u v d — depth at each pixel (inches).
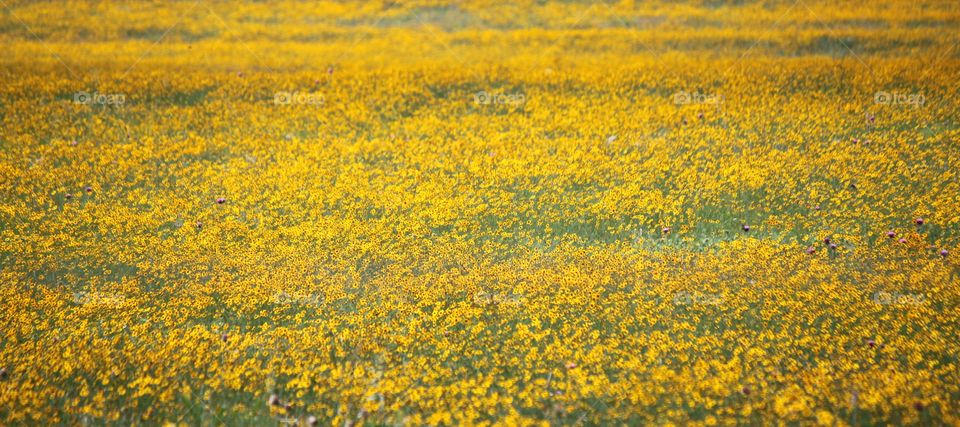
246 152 518.0
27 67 695.1
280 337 310.8
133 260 377.4
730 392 270.8
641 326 318.0
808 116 550.3
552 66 715.4
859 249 369.4
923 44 751.1
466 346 306.7
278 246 386.6
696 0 1002.7
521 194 450.3
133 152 506.6
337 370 285.1
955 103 556.1
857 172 456.4
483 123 568.4
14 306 332.2
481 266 366.0
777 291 335.3
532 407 270.4
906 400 264.1
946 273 343.3
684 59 735.1
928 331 305.9
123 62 735.1
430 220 418.3
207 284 353.1
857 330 309.1
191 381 285.1
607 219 415.5
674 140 522.3
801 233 394.6
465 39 863.7
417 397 271.0
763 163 473.7
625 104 601.0
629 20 937.5
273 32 910.4
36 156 506.9
